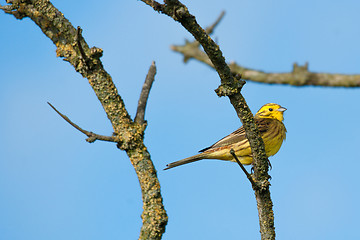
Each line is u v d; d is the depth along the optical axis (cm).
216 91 765
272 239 859
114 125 755
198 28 656
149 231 696
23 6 806
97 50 773
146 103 780
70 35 792
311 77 785
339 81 764
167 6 631
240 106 779
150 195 715
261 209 861
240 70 862
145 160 734
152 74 794
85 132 720
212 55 699
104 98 766
